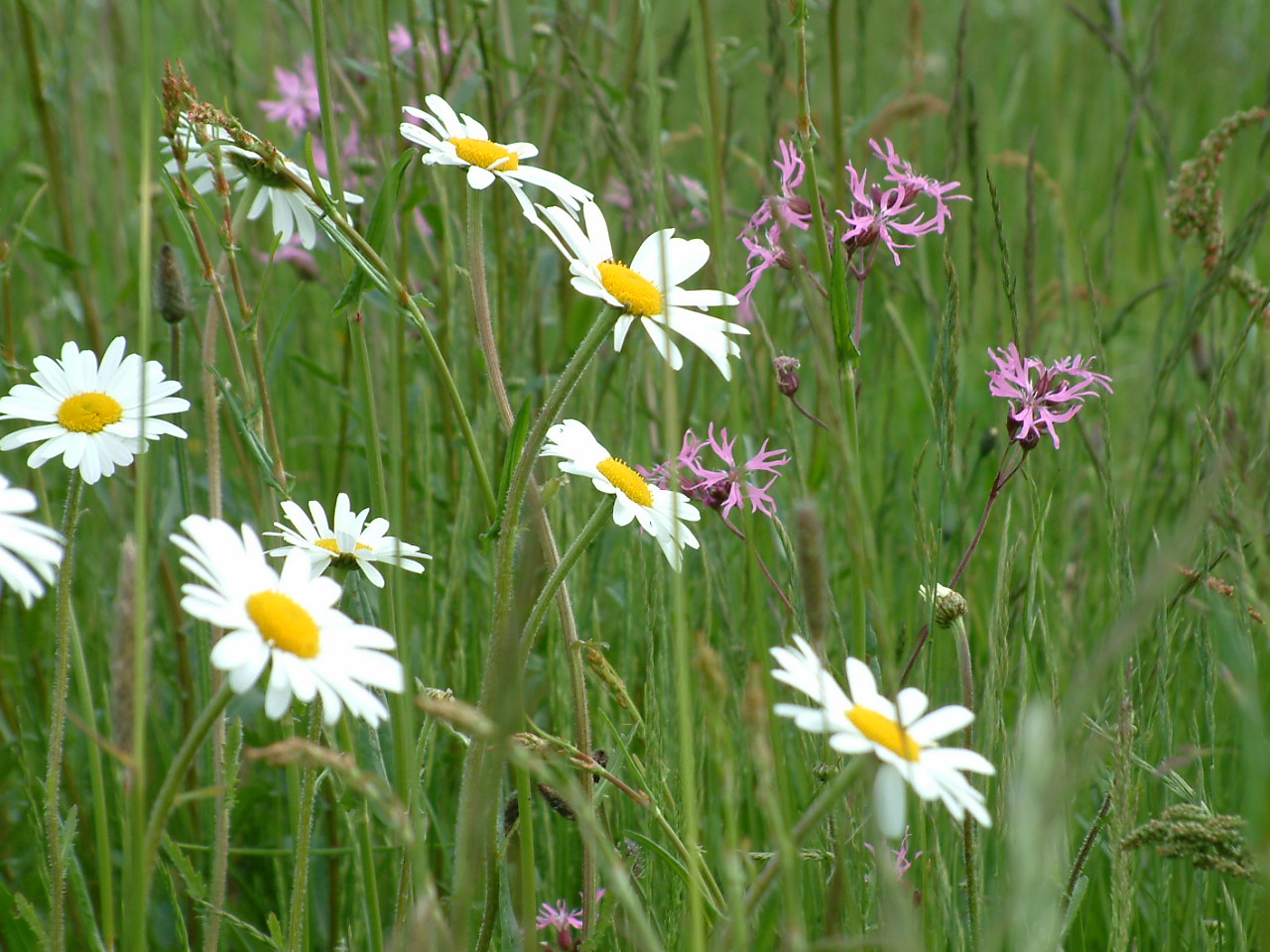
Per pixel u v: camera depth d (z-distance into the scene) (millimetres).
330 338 1922
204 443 1715
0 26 2064
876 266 1735
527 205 1056
